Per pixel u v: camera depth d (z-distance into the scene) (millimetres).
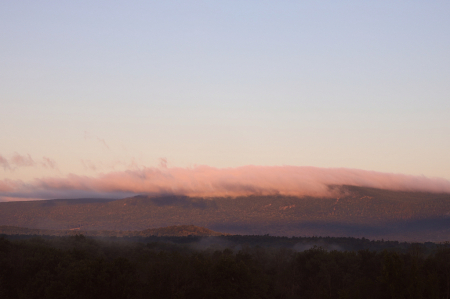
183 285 74625
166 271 73812
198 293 74375
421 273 73250
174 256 76500
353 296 70062
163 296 72875
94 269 73438
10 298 80625
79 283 72250
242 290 75688
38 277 80812
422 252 93375
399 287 64438
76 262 84875
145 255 81438
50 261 86188
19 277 82625
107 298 72438
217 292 73375
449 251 82125
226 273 75438
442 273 75250
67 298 71188
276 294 91938
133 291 73188
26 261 85062
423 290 64125
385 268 66125
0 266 82250
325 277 94188
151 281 73000
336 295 93188
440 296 72375
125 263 76688
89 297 71625
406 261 86062
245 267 77125
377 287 70750
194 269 76812
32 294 77188
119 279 73062
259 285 82750
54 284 74000
